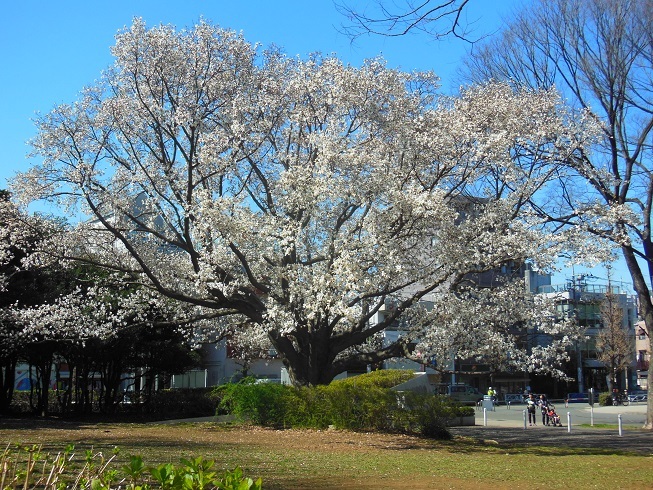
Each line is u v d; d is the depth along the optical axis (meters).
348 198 16.34
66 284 22.69
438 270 17.27
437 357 17.73
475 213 18.64
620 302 58.91
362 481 9.71
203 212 16.06
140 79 18.45
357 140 18.27
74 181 17.86
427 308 19.84
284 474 10.23
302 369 19.27
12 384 24.14
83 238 19.08
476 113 17.62
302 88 18.83
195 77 18.20
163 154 18.58
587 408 40.81
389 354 18.86
